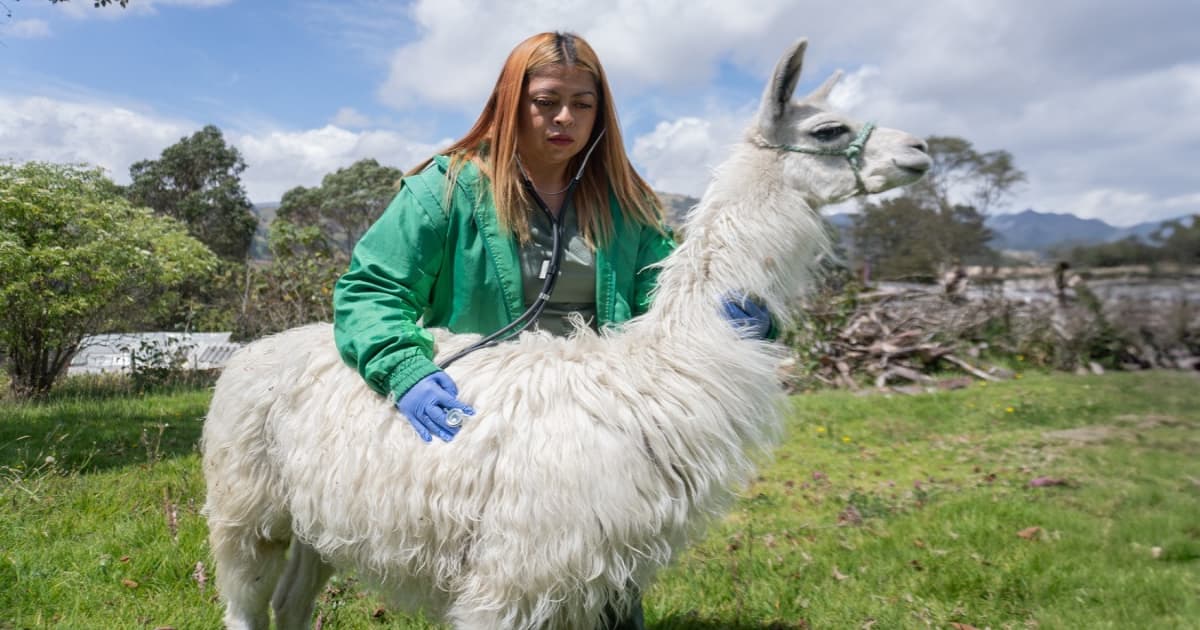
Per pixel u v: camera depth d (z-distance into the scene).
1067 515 5.63
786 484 6.91
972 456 7.90
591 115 2.97
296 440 2.91
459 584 2.65
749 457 2.77
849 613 4.09
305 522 2.91
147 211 14.88
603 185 3.12
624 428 2.50
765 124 2.88
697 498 2.57
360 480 2.68
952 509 5.82
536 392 2.54
